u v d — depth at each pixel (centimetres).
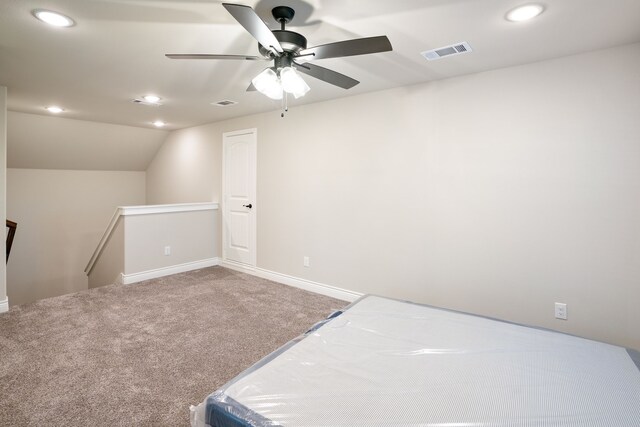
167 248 470
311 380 140
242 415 121
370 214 353
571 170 247
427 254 318
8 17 191
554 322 258
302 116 405
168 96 363
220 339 281
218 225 527
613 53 230
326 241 391
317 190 395
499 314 281
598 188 238
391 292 343
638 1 173
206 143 534
